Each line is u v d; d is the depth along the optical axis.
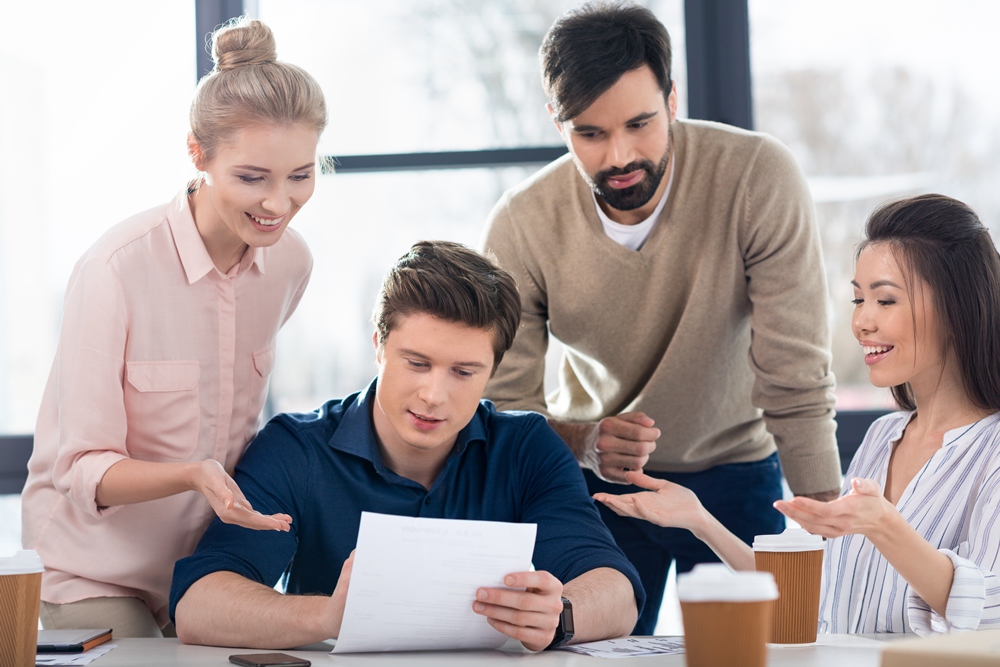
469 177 2.49
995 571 1.23
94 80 2.54
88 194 2.56
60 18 2.54
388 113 2.49
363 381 2.51
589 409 2.08
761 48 2.45
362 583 1.06
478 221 2.50
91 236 2.56
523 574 1.09
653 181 1.72
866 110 2.43
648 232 1.87
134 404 1.51
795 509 1.12
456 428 1.37
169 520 1.55
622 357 1.94
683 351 1.87
